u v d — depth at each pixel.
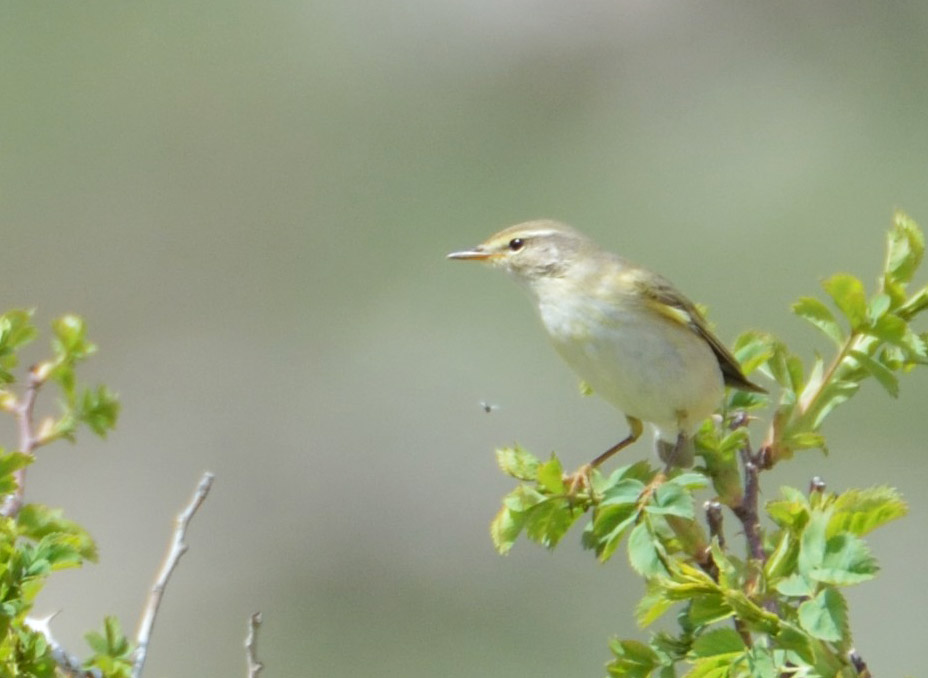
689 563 5.49
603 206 19.45
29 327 6.17
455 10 21.16
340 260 19.59
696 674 4.70
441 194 20.03
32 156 19.92
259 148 20.23
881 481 15.03
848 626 4.63
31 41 20.09
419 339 18.23
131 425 18.52
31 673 5.07
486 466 16.98
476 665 15.67
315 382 18.41
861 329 6.03
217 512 17.55
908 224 6.01
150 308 19.59
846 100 19.58
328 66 20.66
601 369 7.20
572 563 15.24
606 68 20.84
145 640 5.42
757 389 6.74
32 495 17.72
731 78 20.44
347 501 17.31
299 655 16.48
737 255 17.75
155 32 20.44
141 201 19.92
